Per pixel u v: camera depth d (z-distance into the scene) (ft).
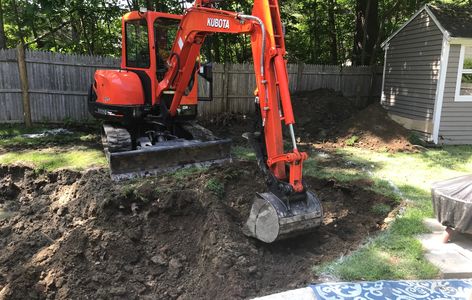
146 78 23.81
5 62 31.12
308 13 53.52
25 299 14.62
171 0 39.06
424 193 20.26
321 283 12.18
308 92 41.24
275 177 14.08
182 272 15.43
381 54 47.60
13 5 38.01
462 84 32.68
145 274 15.49
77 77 33.50
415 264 13.33
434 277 12.71
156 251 16.33
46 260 15.88
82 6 37.63
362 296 11.34
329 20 53.36
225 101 38.50
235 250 14.38
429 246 14.70
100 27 44.98
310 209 13.85
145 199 18.01
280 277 13.25
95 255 15.90
